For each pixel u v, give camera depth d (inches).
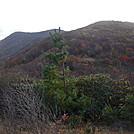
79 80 225.8
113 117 175.8
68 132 135.1
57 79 211.8
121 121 168.9
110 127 158.4
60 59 211.5
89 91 212.7
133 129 147.7
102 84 208.8
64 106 193.6
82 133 138.6
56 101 193.2
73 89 208.8
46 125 125.5
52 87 204.8
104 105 201.8
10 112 153.0
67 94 204.2
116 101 197.9
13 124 136.1
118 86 204.4
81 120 172.1
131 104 166.6
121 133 138.9
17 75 285.4
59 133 126.0
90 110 190.9
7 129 133.3
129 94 179.3
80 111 189.0
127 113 164.6
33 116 124.0
